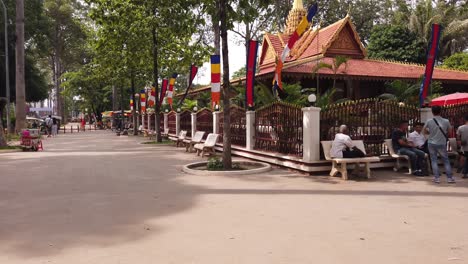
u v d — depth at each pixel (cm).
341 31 2525
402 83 2002
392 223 567
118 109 6619
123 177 1023
